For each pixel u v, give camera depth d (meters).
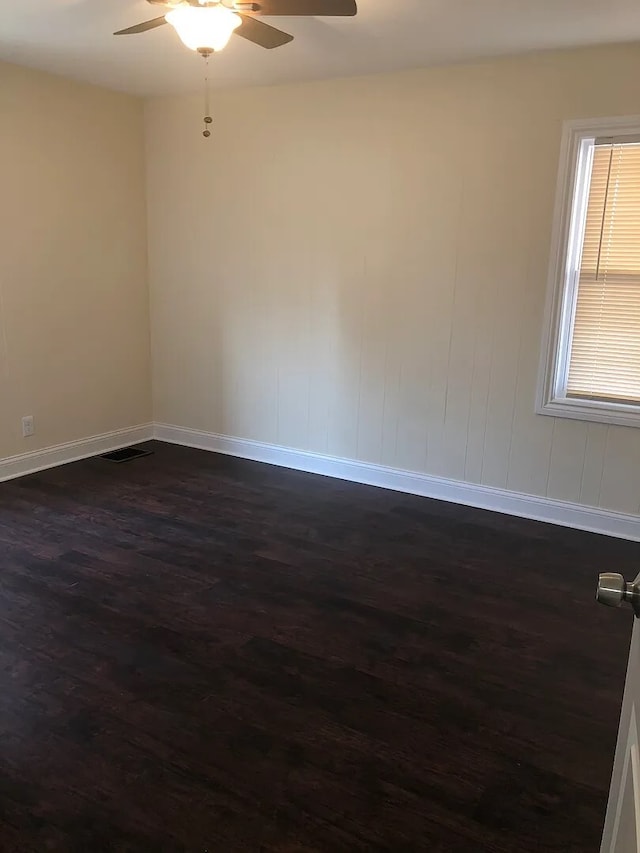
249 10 2.28
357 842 1.68
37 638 2.51
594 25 2.90
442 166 3.67
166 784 1.84
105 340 4.67
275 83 4.04
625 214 3.33
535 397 3.66
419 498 4.07
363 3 2.66
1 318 3.99
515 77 3.40
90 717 2.09
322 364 4.30
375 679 2.32
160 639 2.52
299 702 2.19
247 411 4.69
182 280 4.76
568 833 1.72
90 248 4.45
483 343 3.75
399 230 3.87
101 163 4.42
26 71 3.87
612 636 2.63
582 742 2.04
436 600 2.87
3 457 4.15
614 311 3.46
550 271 3.49
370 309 4.06
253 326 4.52
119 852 1.63
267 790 1.83
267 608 2.76
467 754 1.98
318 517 3.73
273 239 4.31
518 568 3.19
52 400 4.38
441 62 3.51
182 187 4.60
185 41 2.39
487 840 1.69
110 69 3.83
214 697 2.20
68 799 1.78
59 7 2.83
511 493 3.84
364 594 2.90
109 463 4.57
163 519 3.64
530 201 3.48
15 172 3.92
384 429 4.17
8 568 3.05
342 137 3.93
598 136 3.28
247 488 4.16
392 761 1.94
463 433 3.92
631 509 3.53
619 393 3.53
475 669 2.39
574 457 3.63
